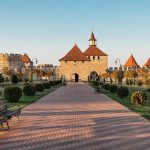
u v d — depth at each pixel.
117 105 23.48
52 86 63.53
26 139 11.02
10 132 12.34
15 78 71.00
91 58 109.19
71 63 107.81
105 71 108.75
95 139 11.02
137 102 23.05
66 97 32.44
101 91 43.19
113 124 14.22
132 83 73.88
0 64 107.62
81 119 15.87
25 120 15.53
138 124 14.19
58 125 14.01
